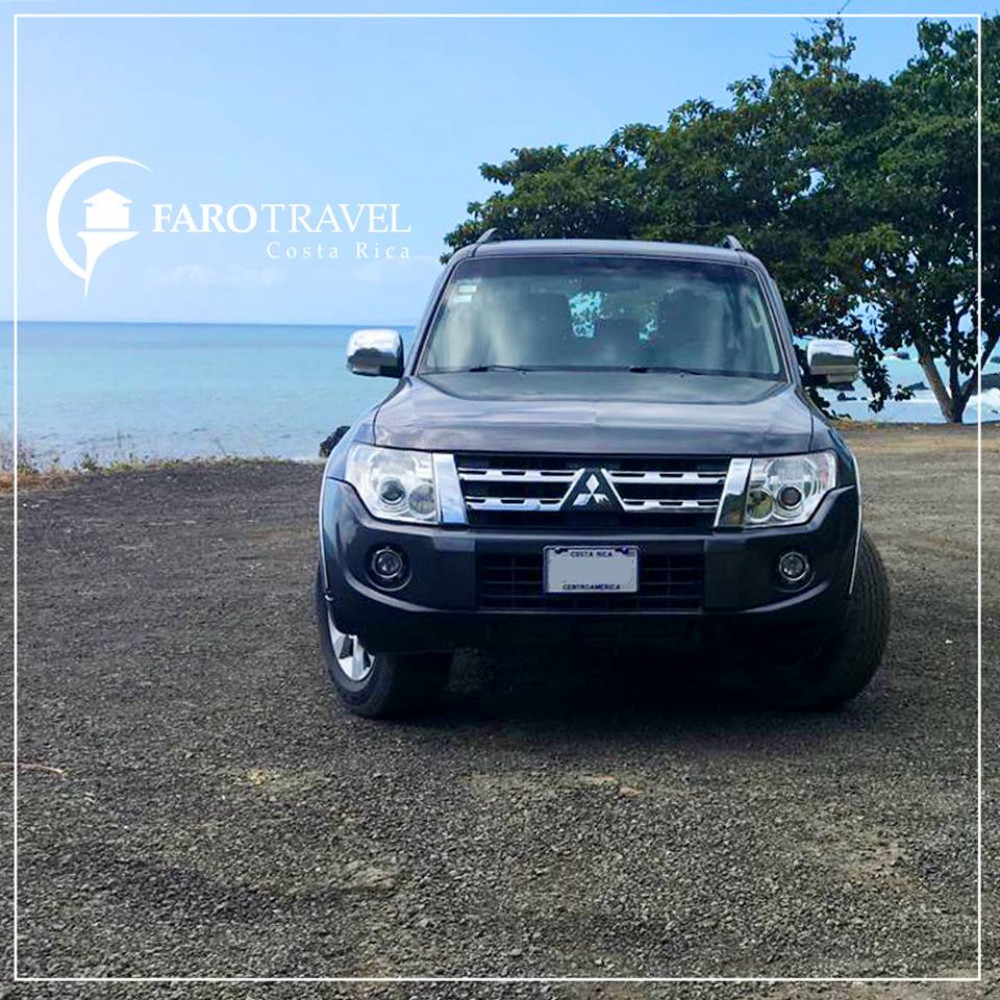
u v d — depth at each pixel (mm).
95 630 7871
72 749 5816
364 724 6133
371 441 5855
